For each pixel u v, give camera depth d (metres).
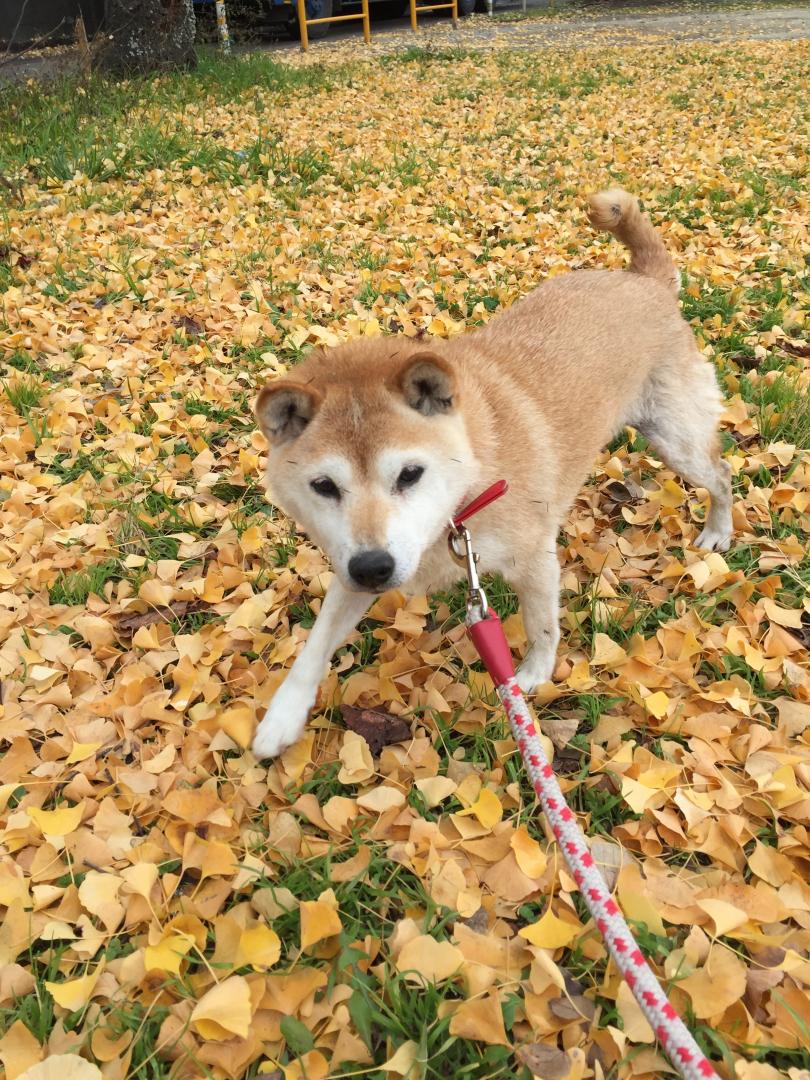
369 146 2.43
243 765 0.64
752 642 0.72
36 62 2.97
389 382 0.61
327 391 0.62
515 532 0.66
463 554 0.65
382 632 0.74
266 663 0.74
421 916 0.53
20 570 0.85
